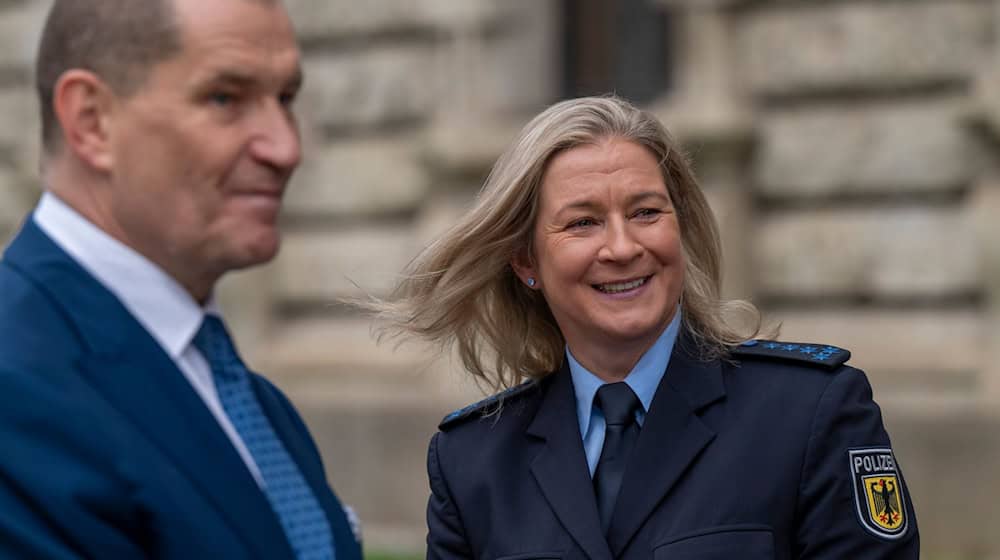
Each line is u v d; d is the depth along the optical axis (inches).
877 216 468.8
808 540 150.3
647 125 162.6
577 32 535.5
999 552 410.9
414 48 557.3
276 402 141.9
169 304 124.6
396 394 541.0
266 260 125.6
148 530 114.2
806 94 478.0
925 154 458.6
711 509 150.5
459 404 504.1
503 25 538.9
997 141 442.3
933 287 458.0
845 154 470.3
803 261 477.1
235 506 119.0
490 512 163.0
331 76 572.7
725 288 467.8
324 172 573.6
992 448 414.9
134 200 120.6
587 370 166.6
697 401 158.4
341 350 558.9
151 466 114.7
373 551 459.2
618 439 161.5
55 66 120.7
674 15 516.1
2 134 641.0
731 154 474.0
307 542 130.9
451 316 176.1
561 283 161.3
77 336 117.7
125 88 119.0
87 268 121.6
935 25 456.4
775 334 176.7
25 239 123.1
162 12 118.3
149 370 119.3
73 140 120.2
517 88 539.2
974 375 439.8
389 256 559.5
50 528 110.0
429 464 173.5
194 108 119.5
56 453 111.3
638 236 158.4
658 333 163.6
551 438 164.2
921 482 423.5
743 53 486.3
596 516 155.6
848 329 468.8
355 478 523.2
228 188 121.8
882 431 155.5
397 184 557.9
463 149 524.1
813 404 153.9
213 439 120.2
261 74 121.5
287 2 577.0
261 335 577.3
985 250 444.5
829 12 472.4
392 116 561.3
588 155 159.9
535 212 165.3
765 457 152.2
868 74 466.0
